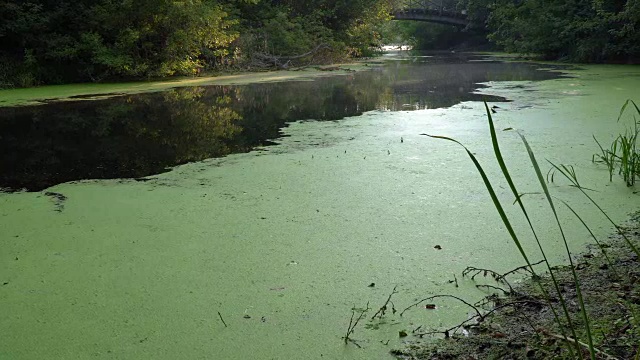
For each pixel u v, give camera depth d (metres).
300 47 16.95
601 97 7.21
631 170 3.35
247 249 2.56
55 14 12.02
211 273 2.32
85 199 3.36
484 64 16.50
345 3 19.72
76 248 2.61
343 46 19.05
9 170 4.15
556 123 5.41
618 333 1.71
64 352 1.78
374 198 3.24
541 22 16.23
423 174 3.73
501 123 5.56
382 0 21.86
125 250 2.57
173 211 3.10
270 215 3.00
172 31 12.73
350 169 3.91
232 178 3.76
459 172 3.75
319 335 1.84
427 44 34.56
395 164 4.02
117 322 1.95
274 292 2.14
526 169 3.76
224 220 2.94
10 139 5.50
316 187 3.50
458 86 9.80
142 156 4.56
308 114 6.80
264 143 4.94
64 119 6.81
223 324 1.92
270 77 13.10
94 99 8.92
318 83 11.47
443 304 2.02
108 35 12.55
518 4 19.38
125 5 11.78
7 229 2.86
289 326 1.90
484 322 1.89
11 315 2.01
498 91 8.61
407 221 2.86
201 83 11.54
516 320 1.89
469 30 28.59
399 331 1.85
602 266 2.24
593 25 14.42
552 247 2.49
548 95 7.70
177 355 1.75
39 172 4.07
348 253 2.48
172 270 2.36
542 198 3.15
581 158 3.99
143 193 3.46
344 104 7.72
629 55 14.19
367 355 1.72
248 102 8.30
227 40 13.93
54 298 2.14
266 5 17.88
